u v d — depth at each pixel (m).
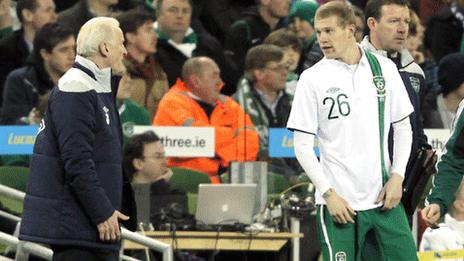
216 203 29.34
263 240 29.41
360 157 20.47
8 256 25.98
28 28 33.81
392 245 20.53
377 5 22.62
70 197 20.39
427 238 27.53
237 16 39.31
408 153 20.61
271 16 38.03
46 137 20.53
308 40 36.81
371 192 20.47
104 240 20.52
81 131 20.19
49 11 34.12
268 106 31.69
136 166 30.00
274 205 30.45
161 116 31.02
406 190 20.98
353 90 20.52
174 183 30.33
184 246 29.09
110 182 20.67
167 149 30.75
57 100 20.33
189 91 31.20
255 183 30.56
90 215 20.25
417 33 36.03
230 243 29.27
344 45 20.56
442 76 32.03
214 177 30.81
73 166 20.05
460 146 20.28
